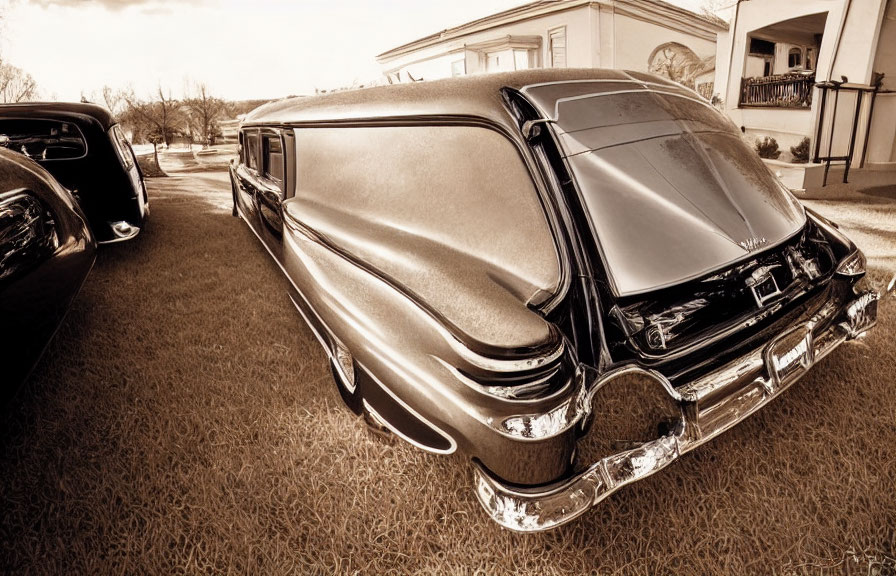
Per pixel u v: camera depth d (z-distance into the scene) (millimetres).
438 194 2074
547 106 1930
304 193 2854
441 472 2146
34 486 2119
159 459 2252
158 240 5348
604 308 1638
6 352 2037
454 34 11078
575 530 1875
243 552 1853
